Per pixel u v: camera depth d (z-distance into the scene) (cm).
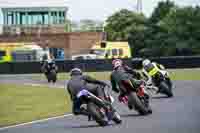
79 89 3662
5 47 14075
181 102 5212
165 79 5750
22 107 5294
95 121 4022
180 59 12838
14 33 17425
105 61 12519
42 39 17238
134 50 18962
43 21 18638
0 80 9906
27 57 13988
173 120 3888
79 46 17188
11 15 18738
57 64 12456
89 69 12475
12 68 12531
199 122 3750
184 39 17762
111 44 13050
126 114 4359
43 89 7556
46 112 4844
